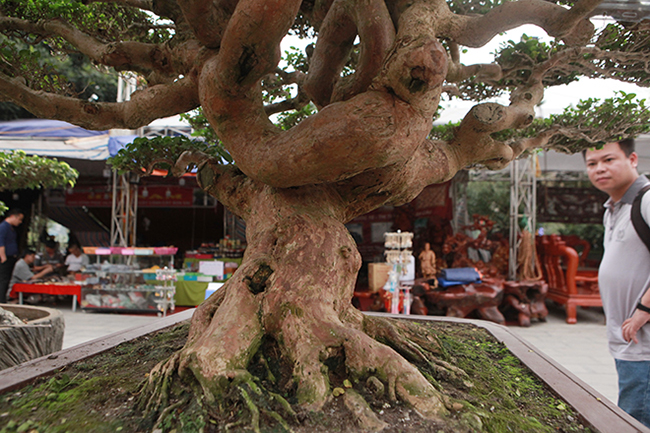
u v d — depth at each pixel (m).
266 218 2.29
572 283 8.40
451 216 9.84
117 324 7.15
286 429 1.48
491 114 2.37
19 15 2.73
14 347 3.03
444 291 7.57
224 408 1.56
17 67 2.36
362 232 10.65
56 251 10.94
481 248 8.70
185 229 13.41
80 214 11.95
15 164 4.21
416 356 2.16
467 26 1.97
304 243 2.10
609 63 2.68
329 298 2.01
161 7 2.35
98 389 1.89
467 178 9.85
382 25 1.99
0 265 7.12
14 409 1.69
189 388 1.70
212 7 1.83
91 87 11.89
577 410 1.75
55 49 3.23
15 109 12.04
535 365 2.34
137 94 2.37
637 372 2.66
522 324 8.03
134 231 9.34
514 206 8.62
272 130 1.96
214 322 1.92
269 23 1.57
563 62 2.73
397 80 1.61
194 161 2.95
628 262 2.79
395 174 2.35
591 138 3.07
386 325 2.27
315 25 2.82
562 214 12.73
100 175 10.99
